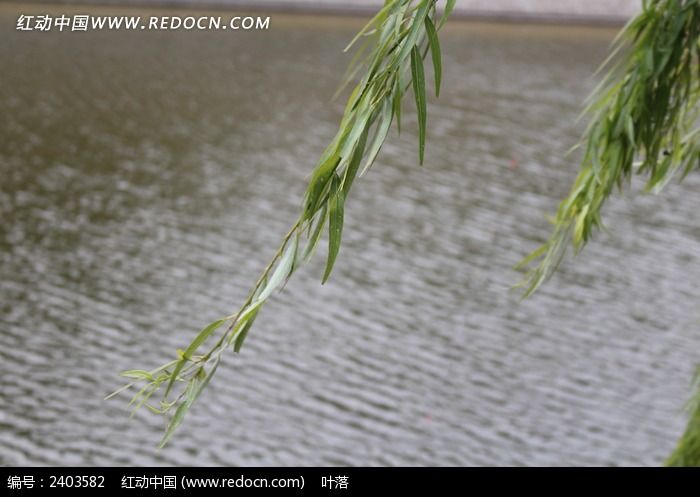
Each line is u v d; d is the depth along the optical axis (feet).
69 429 40.96
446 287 56.65
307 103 90.22
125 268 55.98
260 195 68.59
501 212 67.82
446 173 75.05
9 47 101.65
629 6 132.98
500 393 46.06
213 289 54.24
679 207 70.18
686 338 51.96
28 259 55.98
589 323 53.21
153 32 113.29
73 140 76.33
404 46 8.68
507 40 120.98
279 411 43.11
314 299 54.03
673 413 45.11
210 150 76.79
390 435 41.96
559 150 81.20
